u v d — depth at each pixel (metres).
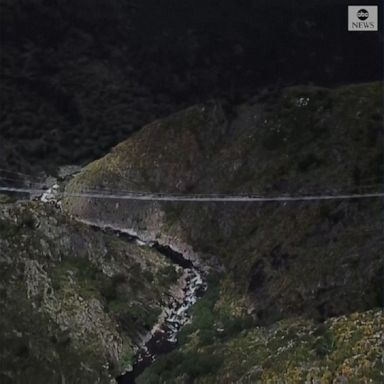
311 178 96.19
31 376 66.38
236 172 111.62
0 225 83.81
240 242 99.38
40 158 148.38
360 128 98.81
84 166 143.50
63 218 93.56
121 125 164.50
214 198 109.50
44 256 85.44
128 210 117.75
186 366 71.56
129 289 89.69
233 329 79.00
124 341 80.44
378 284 69.75
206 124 123.00
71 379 69.25
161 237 111.31
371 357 58.91
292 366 61.94
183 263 104.38
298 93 113.44
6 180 131.62
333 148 98.69
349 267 74.12
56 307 77.88
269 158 107.50
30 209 89.81
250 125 117.44
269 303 79.31
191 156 119.88
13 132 156.25
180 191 117.31
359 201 84.38
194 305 90.56
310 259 80.69
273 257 86.50
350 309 69.56
